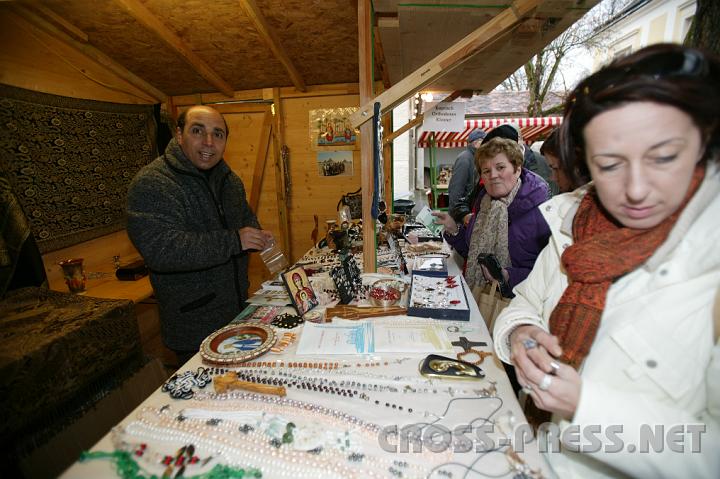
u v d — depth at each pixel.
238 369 1.06
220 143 1.77
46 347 1.27
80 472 0.71
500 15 1.41
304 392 0.96
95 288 2.54
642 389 0.60
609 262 0.63
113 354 1.55
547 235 1.61
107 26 2.52
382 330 1.25
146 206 1.61
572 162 0.72
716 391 0.53
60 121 2.56
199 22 2.58
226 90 3.67
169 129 3.58
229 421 0.84
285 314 1.43
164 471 0.71
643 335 0.59
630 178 0.53
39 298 1.64
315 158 4.04
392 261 2.13
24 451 1.19
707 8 1.06
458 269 2.04
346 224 2.64
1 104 2.20
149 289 2.53
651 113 0.49
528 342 0.67
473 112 6.75
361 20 1.63
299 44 2.94
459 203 2.71
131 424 0.84
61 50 2.58
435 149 6.81
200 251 1.59
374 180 1.72
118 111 3.06
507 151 1.66
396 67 2.67
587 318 0.65
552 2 1.48
